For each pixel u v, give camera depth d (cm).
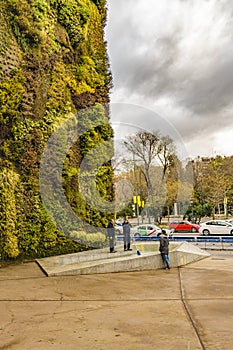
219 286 942
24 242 1314
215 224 2922
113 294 841
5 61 1292
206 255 1639
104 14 1694
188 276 1103
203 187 4150
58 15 1496
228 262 1453
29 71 1376
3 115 1278
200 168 4291
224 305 740
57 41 1478
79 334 562
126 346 507
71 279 1016
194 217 3994
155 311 695
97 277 1059
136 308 718
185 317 652
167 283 983
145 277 1078
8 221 1273
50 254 1370
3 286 914
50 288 895
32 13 1384
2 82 1273
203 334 554
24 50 1371
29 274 1073
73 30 1522
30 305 738
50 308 716
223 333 557
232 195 4541
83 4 1563
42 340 536
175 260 1316
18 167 1328
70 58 1519
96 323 618
